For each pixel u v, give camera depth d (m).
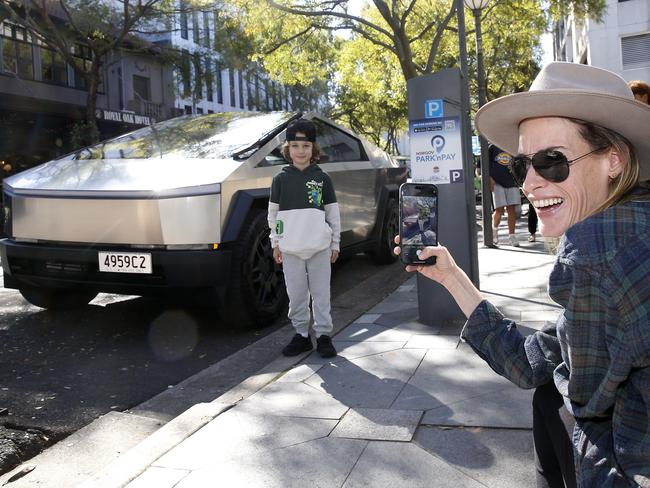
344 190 6.57
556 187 1.34
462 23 6.71
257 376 3.74
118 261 4.63
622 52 25.52
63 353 4.63
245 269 4.79
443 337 4.37
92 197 4.74
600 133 1.30
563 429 1.49
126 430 3.23
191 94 25.19
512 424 2.83
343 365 3.88
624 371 1.11
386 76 21.98
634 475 1.13
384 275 7.22
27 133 24.98
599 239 1.12
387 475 2.44
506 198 9.30
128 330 5.22
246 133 5.64
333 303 5.79
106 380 4.06
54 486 2.65
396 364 3.83
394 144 42.94
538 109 1.31
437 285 4.71
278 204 4.23
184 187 4.58
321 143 6.46
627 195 1.28
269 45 17.39
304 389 3.47
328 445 2.72
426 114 4.78
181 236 4.55
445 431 2.81
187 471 2.55
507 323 1.60
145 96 31.03
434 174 4.81
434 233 1.67
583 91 1.23
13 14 19.53
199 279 4.51
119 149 5.63
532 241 9.76
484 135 1.52
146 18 21.61
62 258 4.82
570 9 16.66
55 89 25.20
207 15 23.53
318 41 18.06
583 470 1.22
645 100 3.58
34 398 3.73
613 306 1.10
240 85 48.06
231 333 5.10
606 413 1.22
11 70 23.55
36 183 5.13
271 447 2.73
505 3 17.20
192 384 3.89
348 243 6.74
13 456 2.91
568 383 1.25
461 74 4.68
